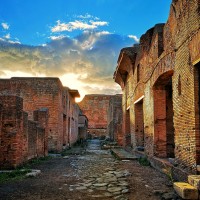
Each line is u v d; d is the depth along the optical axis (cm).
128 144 2191
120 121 2981
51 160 1565
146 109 1411
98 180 902
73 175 1004
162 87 1248
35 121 1593
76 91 2842
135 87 1744
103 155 1948
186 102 826
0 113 1086
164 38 1098
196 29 740
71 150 2397
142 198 671
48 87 2125
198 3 727
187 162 807
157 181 884
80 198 670
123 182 866
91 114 6091
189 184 655
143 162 1351
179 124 893
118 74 2322
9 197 674
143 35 1400
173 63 959
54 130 2075
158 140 1227
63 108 2388
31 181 880
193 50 764
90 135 5512
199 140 751
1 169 1060
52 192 730
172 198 645
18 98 1125
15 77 2147
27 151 1294
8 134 1084
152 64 1262
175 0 912
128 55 1786
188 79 808
